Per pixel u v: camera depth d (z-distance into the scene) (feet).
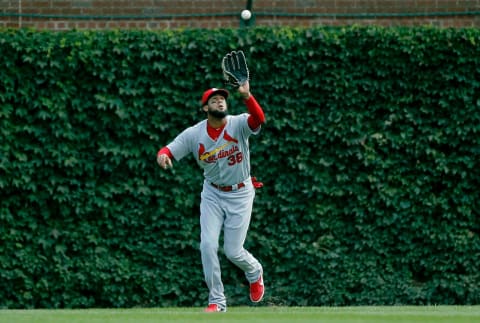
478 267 133.28
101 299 130.93
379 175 132.77
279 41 131.64
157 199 131.54
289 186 132.46
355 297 132.36
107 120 130.31
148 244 131.34
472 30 133.18
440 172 133.49
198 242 131.44
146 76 131.03
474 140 133.08
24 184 128.98
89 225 130.72
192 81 131.64
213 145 94.38
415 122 132.98
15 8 149.18
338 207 133.39
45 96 129.49
